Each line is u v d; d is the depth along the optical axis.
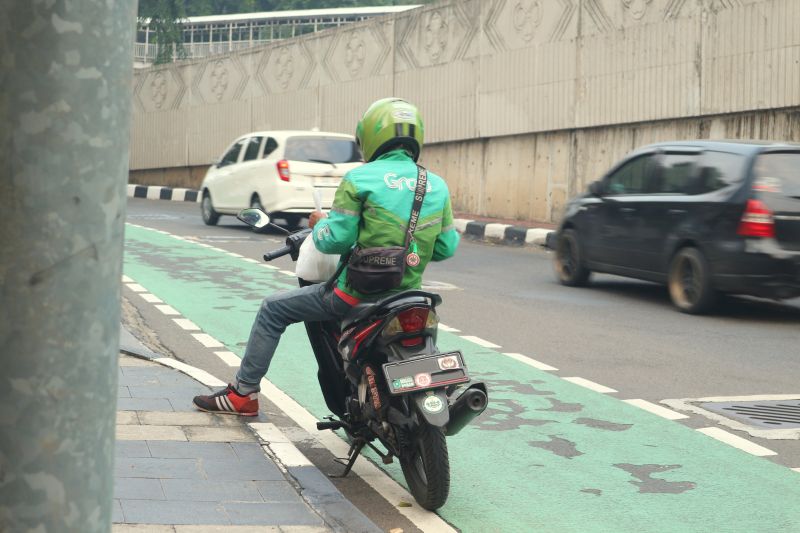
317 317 11.20
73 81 3.85
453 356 9.67
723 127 36.78
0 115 3.81
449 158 51.09
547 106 44.72
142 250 33.53
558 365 17.45
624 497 10.81
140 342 17.59
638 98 40.16
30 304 3.85
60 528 3.96
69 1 3.83
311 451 12.12
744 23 35.78
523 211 46.41
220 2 135.25
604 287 27.59
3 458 3.88
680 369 17.27
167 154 73.31
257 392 12.85
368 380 10.02
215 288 25.61
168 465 10.83
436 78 51.62
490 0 47.91
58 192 3.86
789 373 17.11
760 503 10.70
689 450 12.59
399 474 11.41
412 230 10.23
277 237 38.88
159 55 100.88
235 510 9.56
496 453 12.34
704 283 22.73
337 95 58.69
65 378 3.92
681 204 23.48
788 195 22.09
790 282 21.98
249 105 65.81
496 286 27.42
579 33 42.97
